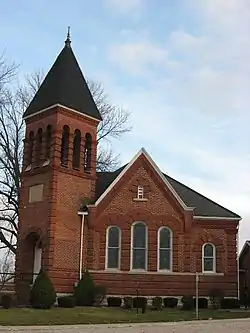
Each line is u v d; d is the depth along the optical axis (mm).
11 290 34406
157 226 36562
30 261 36062
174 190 37375
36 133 37594
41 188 35938
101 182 40375
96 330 20984
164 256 36438
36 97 38625
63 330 20703
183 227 36844
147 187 37094
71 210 35688
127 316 27641
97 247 35781
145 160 37469
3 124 46812
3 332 19422
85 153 37844
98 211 36188
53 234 34219
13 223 46188
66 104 36625
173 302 34969
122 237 36125
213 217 37688
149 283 35594
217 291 36219
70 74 38438
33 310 28734
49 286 31281
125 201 36719
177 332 20641
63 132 36781
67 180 35938
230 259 37375
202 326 23297
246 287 43906
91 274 35219
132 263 35938
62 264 34312
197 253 36875
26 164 37781
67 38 40375
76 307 32156
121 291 35188
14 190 46000
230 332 20750
